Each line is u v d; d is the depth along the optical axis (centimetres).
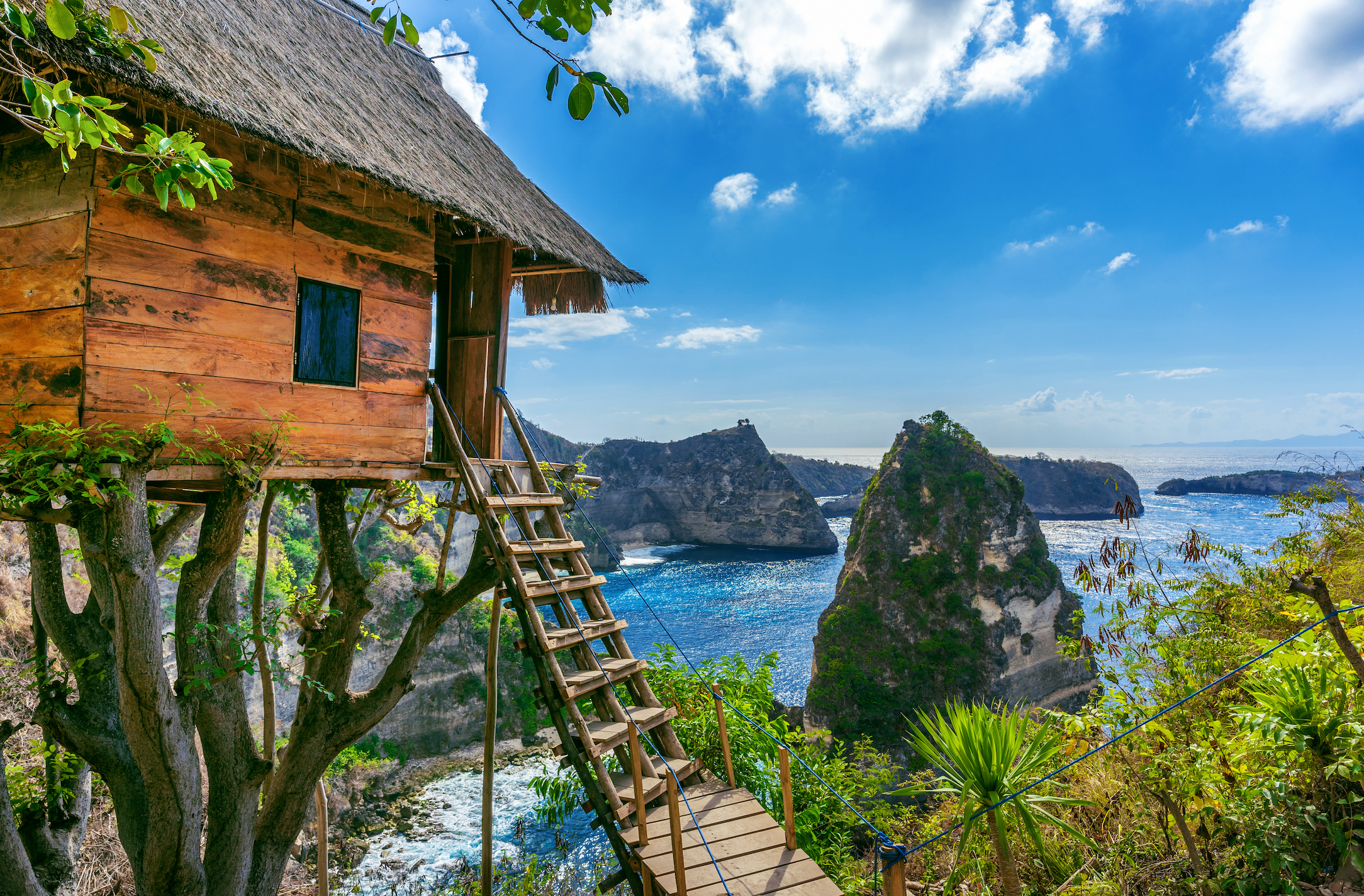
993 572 5209
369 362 755
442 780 3406
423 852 2675
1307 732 481
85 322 540
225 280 630
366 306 752
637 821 550
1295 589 500
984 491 5419
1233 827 529
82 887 1044
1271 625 692
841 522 17938
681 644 7100
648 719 667
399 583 4000
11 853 670
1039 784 493
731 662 981
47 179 571
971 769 507
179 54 552
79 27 443
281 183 676
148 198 577
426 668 3841
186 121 591
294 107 639
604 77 275
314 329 707
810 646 7131
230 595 828
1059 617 5416
